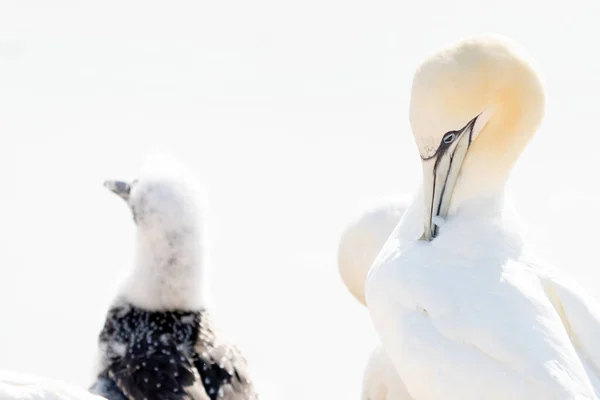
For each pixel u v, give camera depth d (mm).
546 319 9305
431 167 10156
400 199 12188
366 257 12141
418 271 9766
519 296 9430
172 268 12008
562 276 9836
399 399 11039
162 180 12070
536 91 10117
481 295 9461
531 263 9914
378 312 9984
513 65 10047
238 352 11875
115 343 11805
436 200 10180
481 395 9062
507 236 10031
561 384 8898
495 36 10234
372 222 12086
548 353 9062
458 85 9898
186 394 11008
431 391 9344
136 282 12062
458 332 9320
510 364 9062
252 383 11750
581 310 9531
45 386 9133
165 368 11266
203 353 11664
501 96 10039
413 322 9547
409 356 9477
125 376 11227
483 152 10102
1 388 8984
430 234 10164
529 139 10203
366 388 11422
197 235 12094
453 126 9984
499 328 9195
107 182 12414
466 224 10039
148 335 11773
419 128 10070
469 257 9852
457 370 9188
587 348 9430
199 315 12125
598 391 9188
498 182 10172
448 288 9547
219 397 11289
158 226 11977
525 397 8922
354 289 12531
